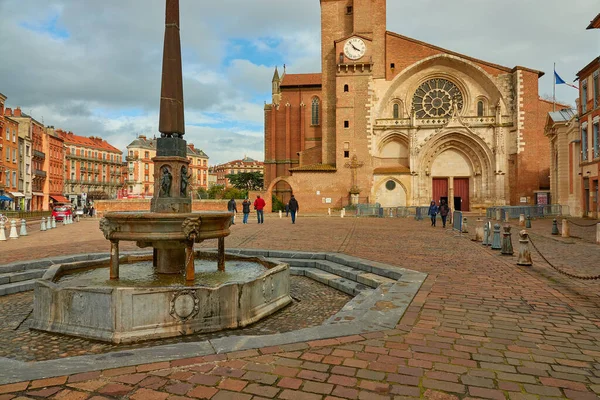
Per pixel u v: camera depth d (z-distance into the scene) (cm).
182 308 675
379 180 4866
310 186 4919
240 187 10262
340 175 4884
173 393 382
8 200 5359
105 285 820
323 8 5281
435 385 399
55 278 841
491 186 4700
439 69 4956
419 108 5044
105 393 381
